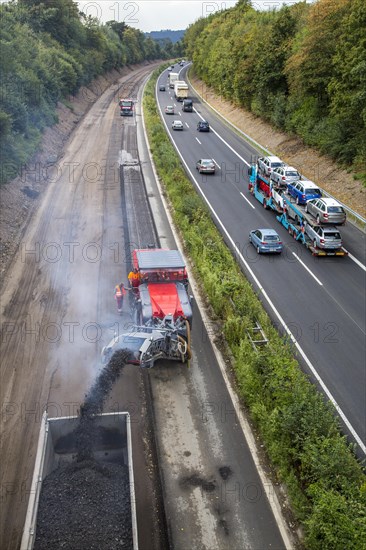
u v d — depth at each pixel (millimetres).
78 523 8656
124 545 8328
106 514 8883
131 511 8555
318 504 9812
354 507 9648
